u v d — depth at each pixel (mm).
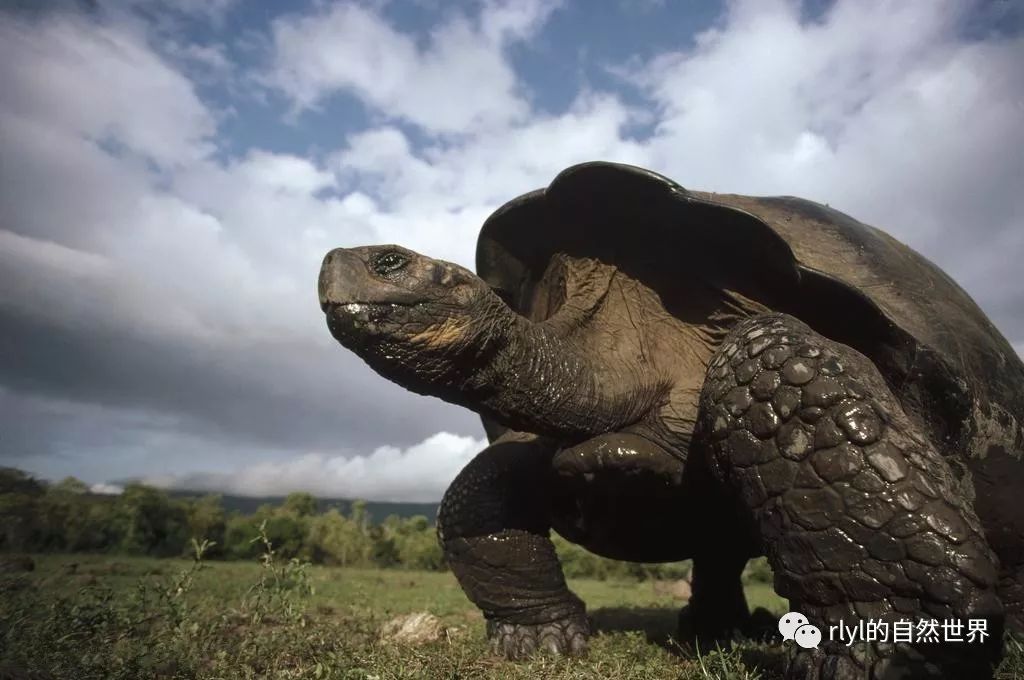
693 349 686
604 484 657
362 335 545
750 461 495
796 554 459
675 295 699
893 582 426
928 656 410
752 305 654
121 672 519
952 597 412
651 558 829
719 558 920
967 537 426
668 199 640
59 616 647
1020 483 664
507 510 777
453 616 1300
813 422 472
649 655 688
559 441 675
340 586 2049
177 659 564
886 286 659
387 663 603
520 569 769
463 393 605
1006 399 671
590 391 637
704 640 895
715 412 528
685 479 642
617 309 719
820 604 451
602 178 670
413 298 547
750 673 519
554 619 763
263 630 773
